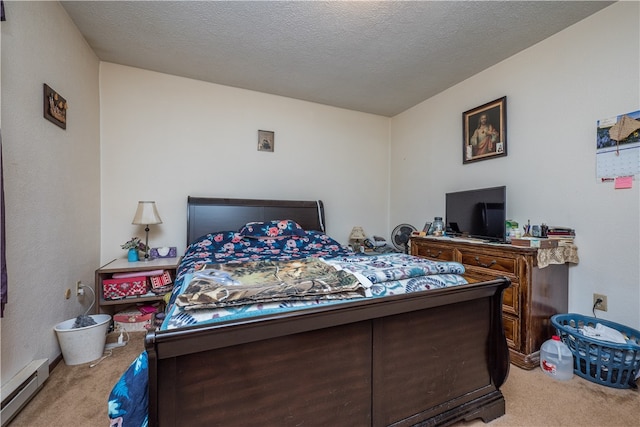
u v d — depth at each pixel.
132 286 2.40
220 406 0.96
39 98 1.74
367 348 1.21
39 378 1.61
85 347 1.94
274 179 3.48
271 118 3.45
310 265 1.60
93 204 2.57
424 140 3.56
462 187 3.04
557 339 1.90
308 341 1.09
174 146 3.02
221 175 3.22
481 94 2.83
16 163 1.53
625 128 1.84
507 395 1.65
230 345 0.94
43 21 1.78
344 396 1.16
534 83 2.37
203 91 3.12
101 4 1.96
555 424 1.41
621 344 1.65
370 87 3.21
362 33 2.24
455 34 2.24
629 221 1.84
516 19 2.06
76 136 2.24
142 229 2.90
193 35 2.30
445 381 1.38
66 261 2.07
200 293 1.06
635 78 1.81
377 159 4.09
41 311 1.75
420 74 2.90
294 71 2.87
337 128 3.83
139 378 0.93
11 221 1.49
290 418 1.06
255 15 2.05
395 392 1.26
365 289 1.24
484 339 1.51
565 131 2.16
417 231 3.33
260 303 1.10
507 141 2.57
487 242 2.33
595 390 1.69
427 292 1.26
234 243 2.71
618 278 1.90
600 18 1.97
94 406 1.51
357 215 3.97
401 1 1.89
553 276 2.08
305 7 1.96
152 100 2.92
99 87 2.71
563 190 2.18
